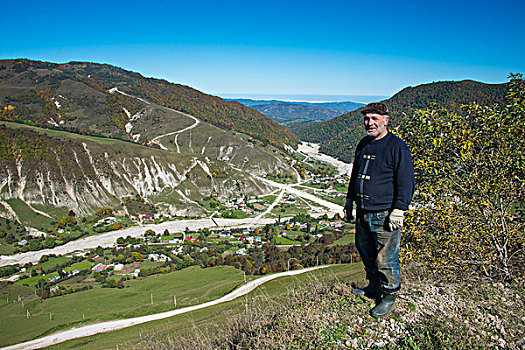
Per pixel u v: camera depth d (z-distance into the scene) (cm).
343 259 5434
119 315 4041
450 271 954
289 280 3700
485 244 1002
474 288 767
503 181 952
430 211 1047
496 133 976
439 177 1068
